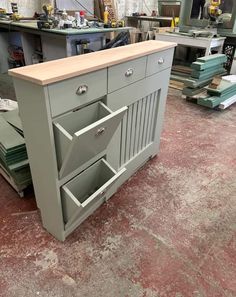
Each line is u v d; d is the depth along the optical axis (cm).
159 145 233
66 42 273
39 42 346
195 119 296
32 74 94
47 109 97
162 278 126
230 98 327
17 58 384
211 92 313
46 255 134
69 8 412
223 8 344
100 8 432
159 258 136
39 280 123
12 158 151
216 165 216
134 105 161
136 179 195
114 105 138
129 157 184
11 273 125
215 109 325
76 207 122
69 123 112
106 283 123
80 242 143
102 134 119
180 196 180
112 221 157
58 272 127
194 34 335
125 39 318
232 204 175
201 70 310
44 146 109
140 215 163
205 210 169
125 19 491
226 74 379
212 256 138
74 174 128
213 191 186
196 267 132
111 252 138
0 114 193
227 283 125
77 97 109
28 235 144
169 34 356
